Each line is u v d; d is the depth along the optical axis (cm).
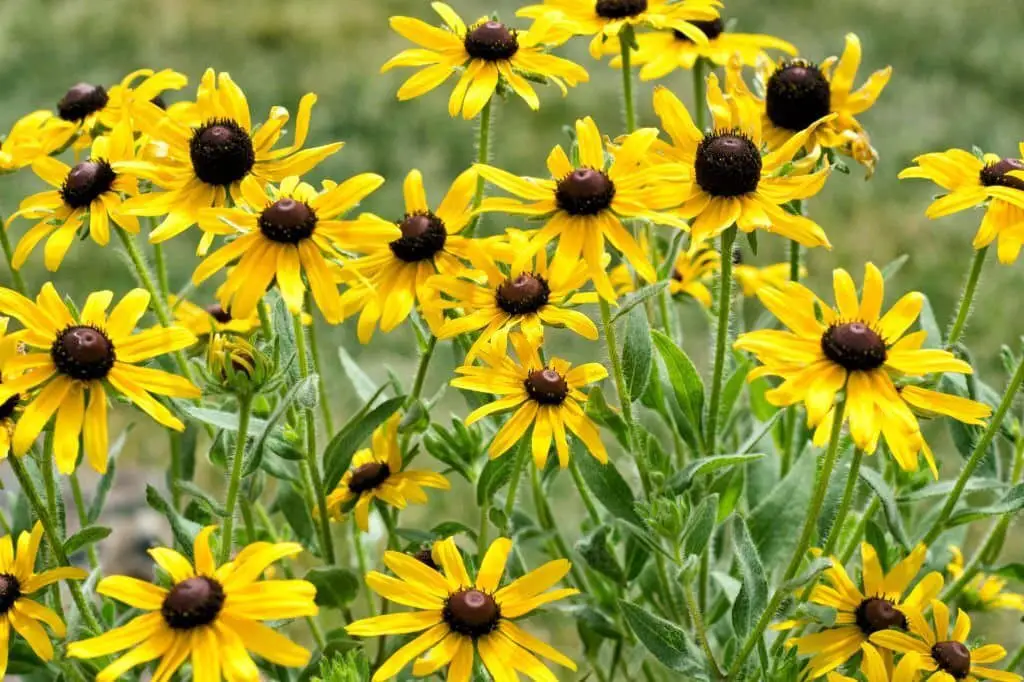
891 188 274
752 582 124
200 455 179
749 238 124
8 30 349
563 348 208
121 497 170
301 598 116
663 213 123
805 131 125
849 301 120
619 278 141
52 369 118
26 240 127
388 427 129
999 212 124
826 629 124
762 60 134
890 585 124
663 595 133
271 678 128
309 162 125
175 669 115
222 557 121
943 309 231
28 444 117
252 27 353
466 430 131
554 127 294
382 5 372
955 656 122
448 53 130
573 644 156
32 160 129
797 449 138
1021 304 231
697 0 134
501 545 121
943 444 189
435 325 124
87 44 343
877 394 118
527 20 346
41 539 123
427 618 119
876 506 130
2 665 118
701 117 142
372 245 122
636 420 131
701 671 124
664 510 124
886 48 343
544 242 123
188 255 237
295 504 133
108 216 127
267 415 128
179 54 338
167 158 125
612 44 138
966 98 316
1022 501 124
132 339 119
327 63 332
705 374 198
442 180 273
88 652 115
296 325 126
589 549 129
